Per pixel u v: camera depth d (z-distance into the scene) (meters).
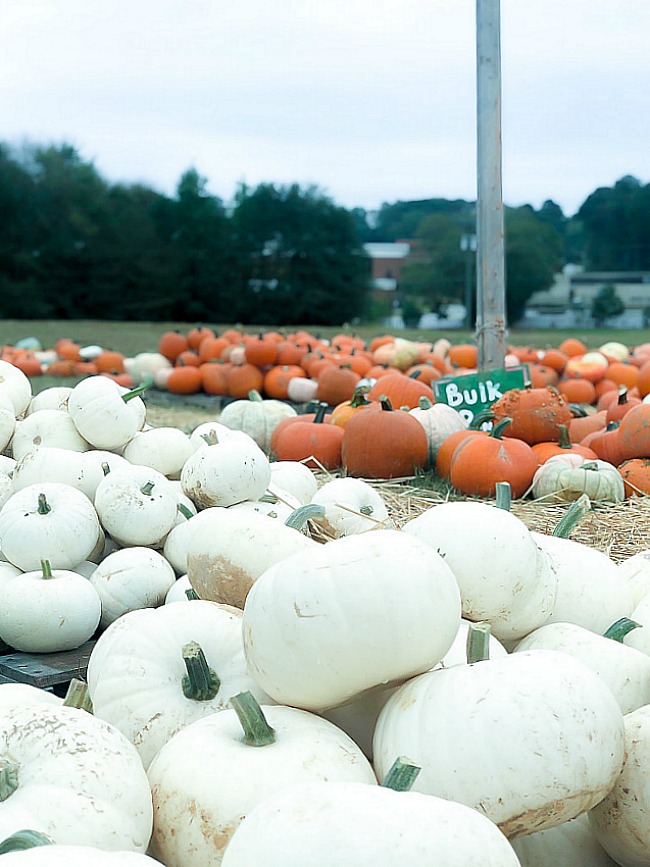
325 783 1.35
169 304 27.73
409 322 29.41
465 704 1.58
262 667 1.72
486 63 6.00
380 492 4.97
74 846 1.24
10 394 3.98
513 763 1.52
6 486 3.29
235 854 1.29
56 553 2.87
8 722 1.54
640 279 31.52
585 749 1.54
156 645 1.96
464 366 10.16
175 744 1.67
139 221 27.78
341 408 6.26
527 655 1.68
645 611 2.31
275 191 28.09
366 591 1.67
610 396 6.96
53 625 2.68
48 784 1.44
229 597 2.23
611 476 4.78
